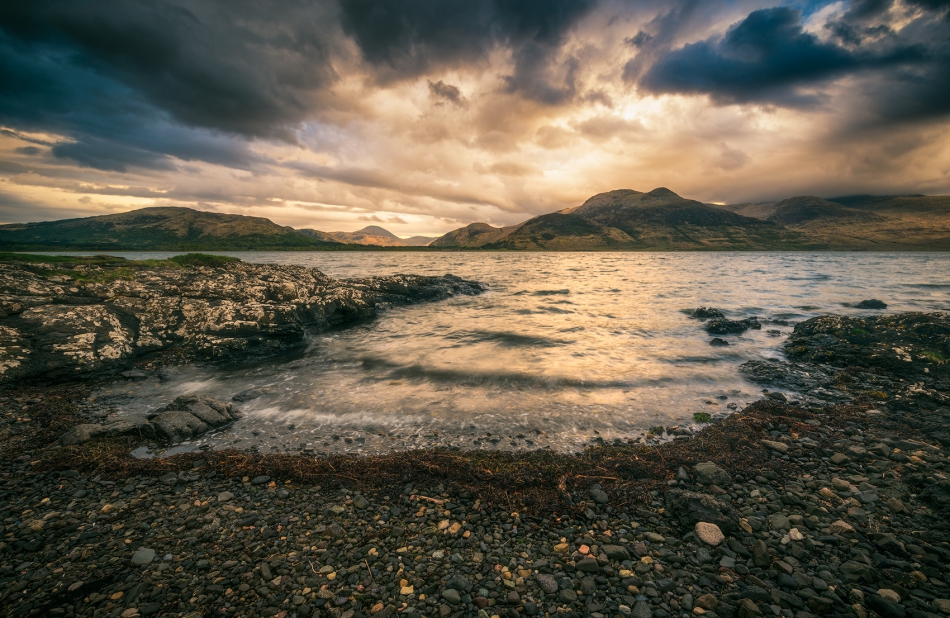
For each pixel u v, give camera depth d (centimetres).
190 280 2414
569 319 2722
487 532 664
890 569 557
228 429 1070
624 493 761
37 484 791
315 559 598
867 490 757
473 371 1575
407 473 826
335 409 1209
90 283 1923
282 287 2405
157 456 920
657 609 504
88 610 497
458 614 501
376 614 500
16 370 1337
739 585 541
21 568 566
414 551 618
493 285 5041
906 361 1555
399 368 1634
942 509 680
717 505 685
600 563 589
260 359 1800
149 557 592
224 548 621
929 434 998
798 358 1784
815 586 532
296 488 790
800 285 4847
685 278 5981
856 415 1147
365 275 6206
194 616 491
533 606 512
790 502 735
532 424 1105
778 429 1068
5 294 1592
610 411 1198
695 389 1397
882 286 4672
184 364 1686
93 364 1493
